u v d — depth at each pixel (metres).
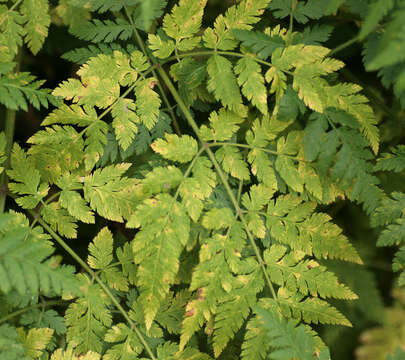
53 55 1.12
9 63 0.95
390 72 0.96
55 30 1.07
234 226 0.97
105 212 0.98
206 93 1.01
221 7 1.06
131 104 0.98
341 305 1.07
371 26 0.91
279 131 0.98
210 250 0.96
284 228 0.98
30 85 0.96
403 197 0.97
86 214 0.98
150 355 0.97
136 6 1.00
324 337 1.08
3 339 0.93
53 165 0.98
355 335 1.10
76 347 0.97
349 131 0.96
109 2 0.99
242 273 0.96
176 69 0.99
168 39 1.00
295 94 0.96
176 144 0.96
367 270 1.07
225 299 0.96
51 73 1.13
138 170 0.99
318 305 0.96
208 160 0.97
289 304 0.96
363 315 1.08
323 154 0.96
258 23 1.03
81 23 1.01
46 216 0.98
